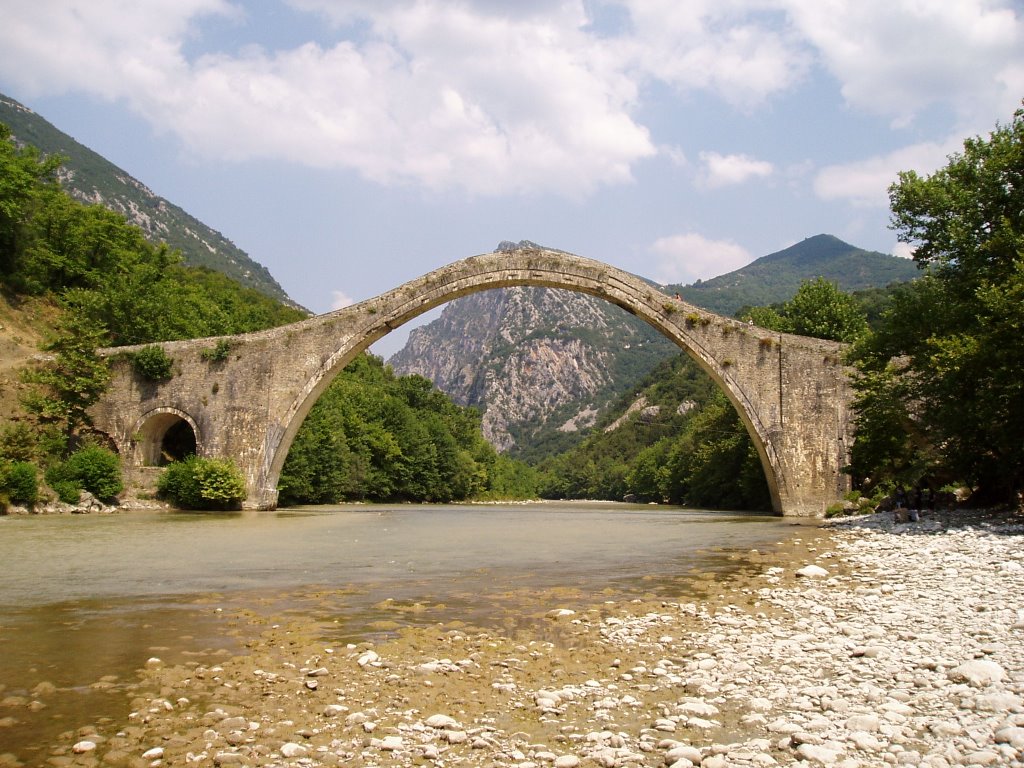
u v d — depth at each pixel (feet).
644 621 36.55
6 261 183.32
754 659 29.27
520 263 140.87
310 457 204.13
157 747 20.90
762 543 78.07
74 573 54.29
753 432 131.75
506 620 37.35
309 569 57.62
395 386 367.66
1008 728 19.94
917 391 90.63
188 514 121.90
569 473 569.23
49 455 127.85
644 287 136.98
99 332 139.23
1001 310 74.33
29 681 26.94
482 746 21.06
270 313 366.22
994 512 82.84
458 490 338.54
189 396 136.67
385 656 30.27
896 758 19.04
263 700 24.99
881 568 52.39
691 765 19.15
